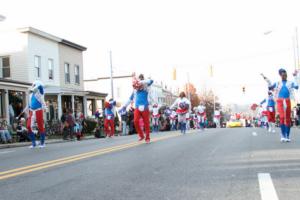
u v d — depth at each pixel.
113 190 5.29
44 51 32.12
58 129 27.72
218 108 100.44
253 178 5.78
